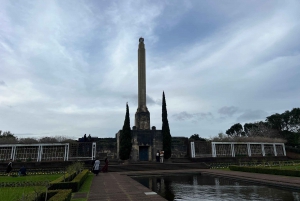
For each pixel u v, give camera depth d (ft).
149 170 98.68
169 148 127.54
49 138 119.55
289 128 230.68
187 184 58.44
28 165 99.09
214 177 75.20
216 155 130.00
